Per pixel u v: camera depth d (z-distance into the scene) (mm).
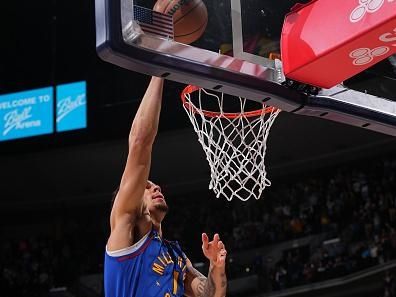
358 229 12406
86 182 15609
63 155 14727
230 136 4082
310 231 13234
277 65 3615
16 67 14898
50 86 13852
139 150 3008
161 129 13836
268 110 4012
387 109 3943
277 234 13617
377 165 13625
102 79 13922
